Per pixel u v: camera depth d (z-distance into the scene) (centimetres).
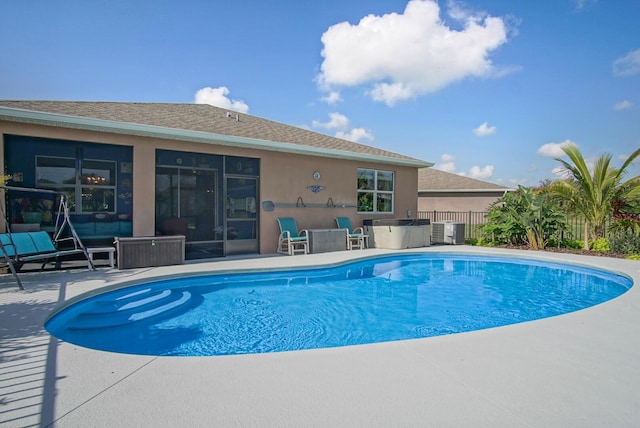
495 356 322
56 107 819
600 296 699
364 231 1242
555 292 726
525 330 394
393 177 1370
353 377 281
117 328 504
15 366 298
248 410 233
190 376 282
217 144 943
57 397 248
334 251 1091
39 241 671
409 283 793
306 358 317
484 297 686
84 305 538
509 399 248
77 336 473
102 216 803
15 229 714
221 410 233
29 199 732
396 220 1148
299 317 560
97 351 332
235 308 599
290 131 1278
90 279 636
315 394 254
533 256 1028
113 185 814
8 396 249
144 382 271
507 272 918
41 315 434
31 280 625
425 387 265
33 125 720
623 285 775
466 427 216
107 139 798
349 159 1218
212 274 746
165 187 882
